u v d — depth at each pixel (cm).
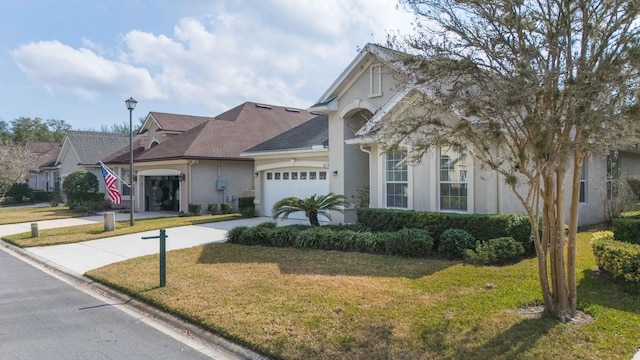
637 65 448
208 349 529
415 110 655
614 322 526
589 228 1285
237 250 1116
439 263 877
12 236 1591
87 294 797
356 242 1052
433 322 546
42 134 7519
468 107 499
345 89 1588
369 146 1388
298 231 1191
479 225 983
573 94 449
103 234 1530
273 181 2003
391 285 723
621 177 1413
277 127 2747
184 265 947
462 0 500
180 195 2261
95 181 2822
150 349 527
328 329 541
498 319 545
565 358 439
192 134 2439
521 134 541
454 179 1169
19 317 657
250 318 591
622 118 439
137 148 2970
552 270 556
